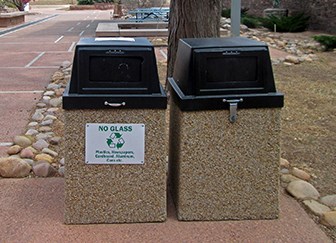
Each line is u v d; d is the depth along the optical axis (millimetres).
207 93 2879
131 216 2961
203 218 3006
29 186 3514
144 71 2834
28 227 2898
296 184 3508
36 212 3092
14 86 7547
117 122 2861
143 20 17625
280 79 7980
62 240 2756
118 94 2828
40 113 5699
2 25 20641
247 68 2891
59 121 5395
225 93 2885
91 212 2938
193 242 2752
